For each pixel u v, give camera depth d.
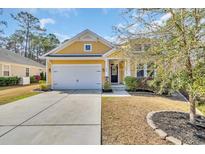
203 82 4.33
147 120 6.07
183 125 5.93
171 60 4.92
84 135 4.91
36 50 48.91
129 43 6.77
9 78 21.36
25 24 44.16
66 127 5.59
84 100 10.52
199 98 6.05
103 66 16.67
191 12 4.93
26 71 27.78
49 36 50.84
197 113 7.79
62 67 16.83
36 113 7.44
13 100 10.74
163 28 5.50
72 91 15.17
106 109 7.94
